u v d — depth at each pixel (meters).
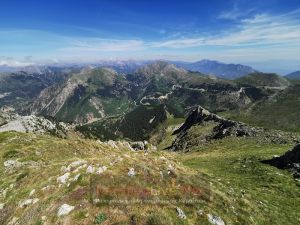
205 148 118.06
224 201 29.45
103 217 22.58
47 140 86.12
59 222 23.25
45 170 38.78
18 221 26.59
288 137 101.00
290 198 43.16
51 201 27.08
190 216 24.45
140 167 31.61
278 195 44.34
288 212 35.72
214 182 38.78
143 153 56.12
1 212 30.72
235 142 110.06
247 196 38.50
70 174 32.38
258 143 101.38
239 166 66.56
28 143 80.12
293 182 51.38
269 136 107.81
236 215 27.61
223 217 26.12
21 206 29.33
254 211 31.31
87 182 28.66
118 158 36.81
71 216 23.50
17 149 71.62
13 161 61.94
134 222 21.72
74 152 75.81
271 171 58.50
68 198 26.27
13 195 33.66
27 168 45.72
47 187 30.94
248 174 58.84
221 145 112.31
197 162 80.44
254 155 75.00
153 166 34.22
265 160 67.62
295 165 58.41
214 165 71.94
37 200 28.97
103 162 35.03
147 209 23.66
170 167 37.03
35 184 34.62
